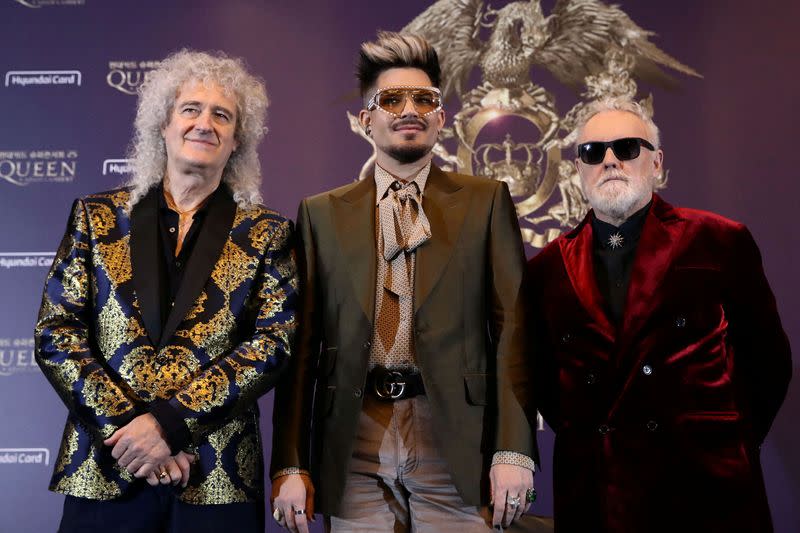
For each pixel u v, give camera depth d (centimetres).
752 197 676
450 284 421
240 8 730
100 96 718
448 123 709
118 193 430
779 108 685
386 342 421
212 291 400
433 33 721
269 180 707
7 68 721
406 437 411
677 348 401
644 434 390
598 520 394
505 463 389
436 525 413
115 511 368
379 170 462
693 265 413
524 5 720
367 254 432
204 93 432
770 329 427
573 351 423
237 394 375
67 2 732
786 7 696
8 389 671
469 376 411
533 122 706
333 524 426
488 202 438
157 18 730
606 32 712
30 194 704
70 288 395
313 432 436
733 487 378
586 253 443
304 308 436
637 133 440
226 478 380
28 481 659
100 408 359
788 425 643
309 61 721
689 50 702
